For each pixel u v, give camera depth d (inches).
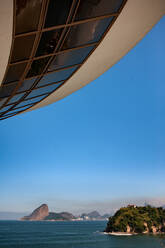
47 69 381.1
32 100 496.1
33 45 313.1
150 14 355.3
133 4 319.0
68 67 405.1
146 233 5388.8
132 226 5546.3
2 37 270.8
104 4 305.6
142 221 5590.6
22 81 379.9
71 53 368.5
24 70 351.6
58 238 4613.7
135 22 360.8
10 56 307.4
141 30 394.0
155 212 6087.6
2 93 394.6
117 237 4611.2
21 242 3949.3
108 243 3673.7
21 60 326.3
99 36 362.0
